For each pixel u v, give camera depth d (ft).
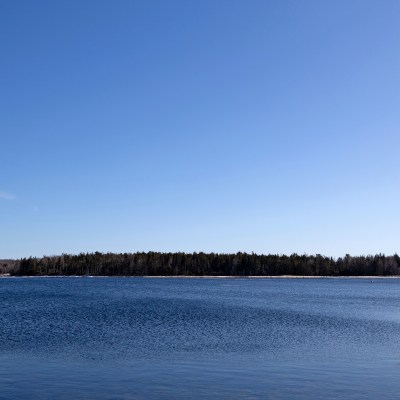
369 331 183.01
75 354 123.13
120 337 156.04
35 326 184.03
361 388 89.86
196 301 358.02
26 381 93.86
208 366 109.19
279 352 129.39
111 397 83.61
